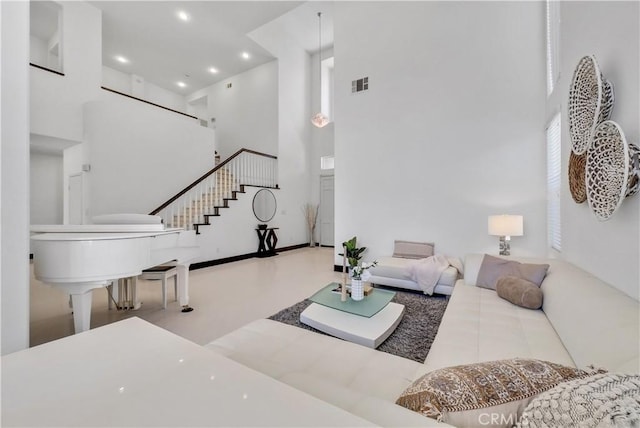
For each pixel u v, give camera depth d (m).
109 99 5.31
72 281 1.79
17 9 1.41
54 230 2.43
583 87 1.90
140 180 5.32
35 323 2.74
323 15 6.71
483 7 3.78
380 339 2.15
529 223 3.52
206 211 5.81
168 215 5.34
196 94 9.28
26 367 0.64
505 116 3.66
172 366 0.64
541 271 2.24
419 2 4.21
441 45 4.06
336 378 1.28
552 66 3.15
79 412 0.49
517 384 0.74
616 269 1.61
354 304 2.45
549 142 3.30
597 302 1.44
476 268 2.85
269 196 7.13
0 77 1.35
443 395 0.74
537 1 3.49
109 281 1.96
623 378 0.65
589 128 1.82
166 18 5.71
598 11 1.80
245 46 6.81
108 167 4.97
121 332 0.82
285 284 4.20
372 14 4.59
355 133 4.76
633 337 1.06
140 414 0.48
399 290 3.83
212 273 4.94
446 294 3.43
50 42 6.29
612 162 1.51
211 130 6.50
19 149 1.41
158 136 5.57
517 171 3.59
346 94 4.84
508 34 3.64
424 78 4.18
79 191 5.14
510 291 2.20
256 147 7.84
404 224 4.35
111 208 4.99
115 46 6.76
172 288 3.97
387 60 4.47
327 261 6.08
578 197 2.09
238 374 0.62
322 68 8.37
